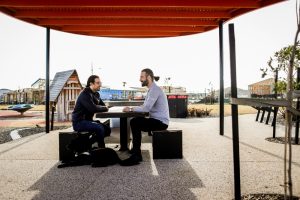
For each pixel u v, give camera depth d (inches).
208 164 178.2
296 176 149.1
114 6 245.6
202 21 319.9
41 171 166.2
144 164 180.2
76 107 194.9
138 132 186.7
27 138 294.5
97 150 176.6
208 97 1477.6
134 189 132.5
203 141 266.8
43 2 246.1
